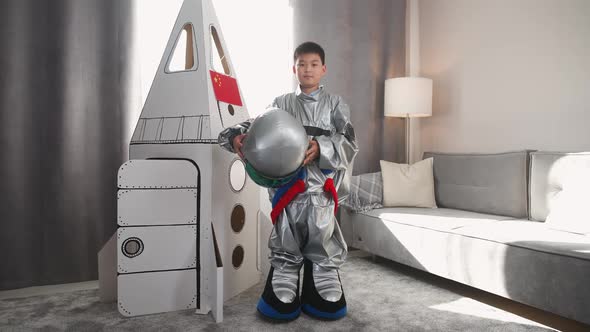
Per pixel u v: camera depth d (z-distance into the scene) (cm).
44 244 207
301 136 145
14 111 200
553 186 209
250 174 155
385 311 174
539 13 245
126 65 221
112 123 219
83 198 214
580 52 223
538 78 246
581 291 140
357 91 302
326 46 288
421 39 335
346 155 170
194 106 182
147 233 168
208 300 174
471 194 249
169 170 171
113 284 187
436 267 199
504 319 166
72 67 210
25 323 162
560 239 165
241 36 258
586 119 221
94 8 214
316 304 164
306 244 170
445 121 314
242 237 201
